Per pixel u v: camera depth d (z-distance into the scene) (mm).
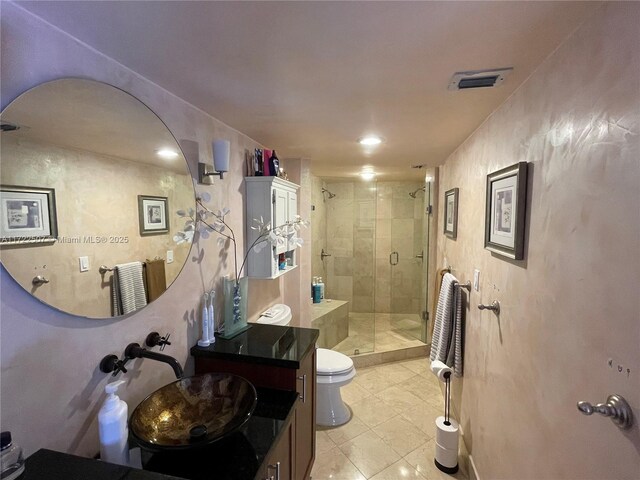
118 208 1053
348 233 4562
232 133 1810
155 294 1218
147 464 969
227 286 1654
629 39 670
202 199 1492
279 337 1688
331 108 1486
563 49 935
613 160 723
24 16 781
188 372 1467
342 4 759
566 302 918
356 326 4223
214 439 917
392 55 1012
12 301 774
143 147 1150
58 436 892
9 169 758
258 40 922
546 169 1037
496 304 1494
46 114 836
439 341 2221
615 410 690
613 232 723
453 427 1927
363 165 3137
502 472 1417
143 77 1153
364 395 2744
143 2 744
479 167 1793
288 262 2480
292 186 2295
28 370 813
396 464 1971
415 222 4461
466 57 1025
